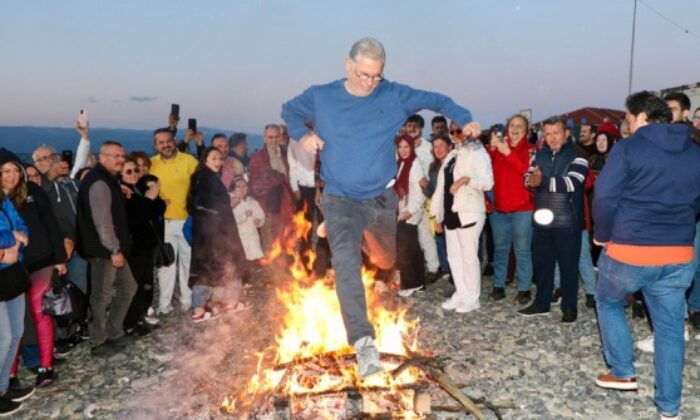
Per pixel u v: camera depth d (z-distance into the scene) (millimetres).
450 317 6125
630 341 4023
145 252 5742
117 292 5426
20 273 4012
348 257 3348
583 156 5492
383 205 3609
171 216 6562
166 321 6352
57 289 4664
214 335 5801
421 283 7027
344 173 3400
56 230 4691
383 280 7285
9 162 4113
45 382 4688
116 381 4738
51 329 4758
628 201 3551
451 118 3529
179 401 4250
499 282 6703
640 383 4293
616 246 3631
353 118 3365
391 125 3436
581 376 4480
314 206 7824
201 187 6020
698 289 5234
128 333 5766
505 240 6547
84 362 5211
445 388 3723
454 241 6305
